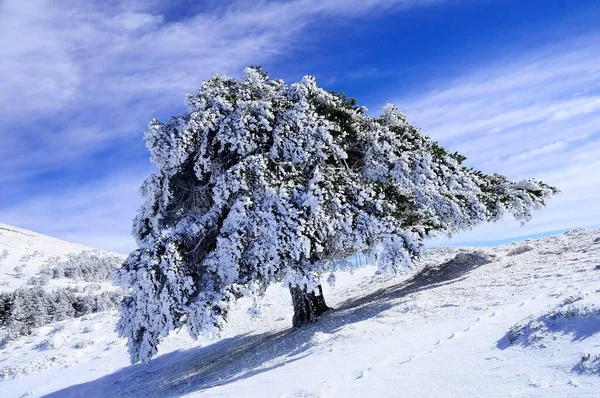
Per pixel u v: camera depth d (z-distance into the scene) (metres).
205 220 16.16
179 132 16.17
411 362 6.65
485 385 4.81
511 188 22.22
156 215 17.98
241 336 21.67
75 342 30.69
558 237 23.45
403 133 19.77
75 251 134.50
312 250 14.68
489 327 7.62
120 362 24.22
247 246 15.09
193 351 22.05
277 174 15.74
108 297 67.00
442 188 18.28
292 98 18.56
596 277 9.77
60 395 19.92
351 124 18.20
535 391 4.24
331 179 15.18
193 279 15.39
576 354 4.75
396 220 14.88
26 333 40.53
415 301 13.39
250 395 7.39
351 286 30.30
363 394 5.65
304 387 6.76
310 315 17.34
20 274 93.88
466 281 15.62
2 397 21.44
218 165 17.34
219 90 17.91
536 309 7.88
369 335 10.22
